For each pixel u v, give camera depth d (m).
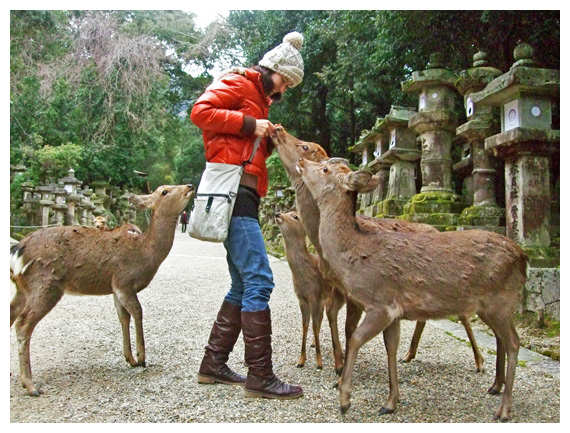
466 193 8.46
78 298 6.73
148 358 4.16
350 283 3.02
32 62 19.27
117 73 20.55
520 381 3.64
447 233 3.13
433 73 8.00
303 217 3.54
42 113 18.91
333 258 3.08
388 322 2.96
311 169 3.27
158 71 21.98
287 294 7.34
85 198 17.53
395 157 9.12
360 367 4.02
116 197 23.11
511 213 5.80
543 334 4.71
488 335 4.95
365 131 11.38
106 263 3.72
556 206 7.76
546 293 4.88
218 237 3.34
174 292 7.47
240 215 3.45
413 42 9.77
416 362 4.15
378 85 13.32
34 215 13.99
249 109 3.50
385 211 8.61
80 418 2.98
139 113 21.78
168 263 11.27
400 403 3.26
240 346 4.59
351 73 14.78
